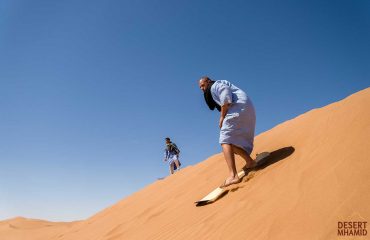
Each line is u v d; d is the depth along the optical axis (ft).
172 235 13.47
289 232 8.61
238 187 13.58
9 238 45.09
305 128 15.21
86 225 29.50
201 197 16.83
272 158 14.49
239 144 14.69
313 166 11.16
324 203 8.92
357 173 9.19
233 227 10.73
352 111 12.71
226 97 14.61
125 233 18.62
